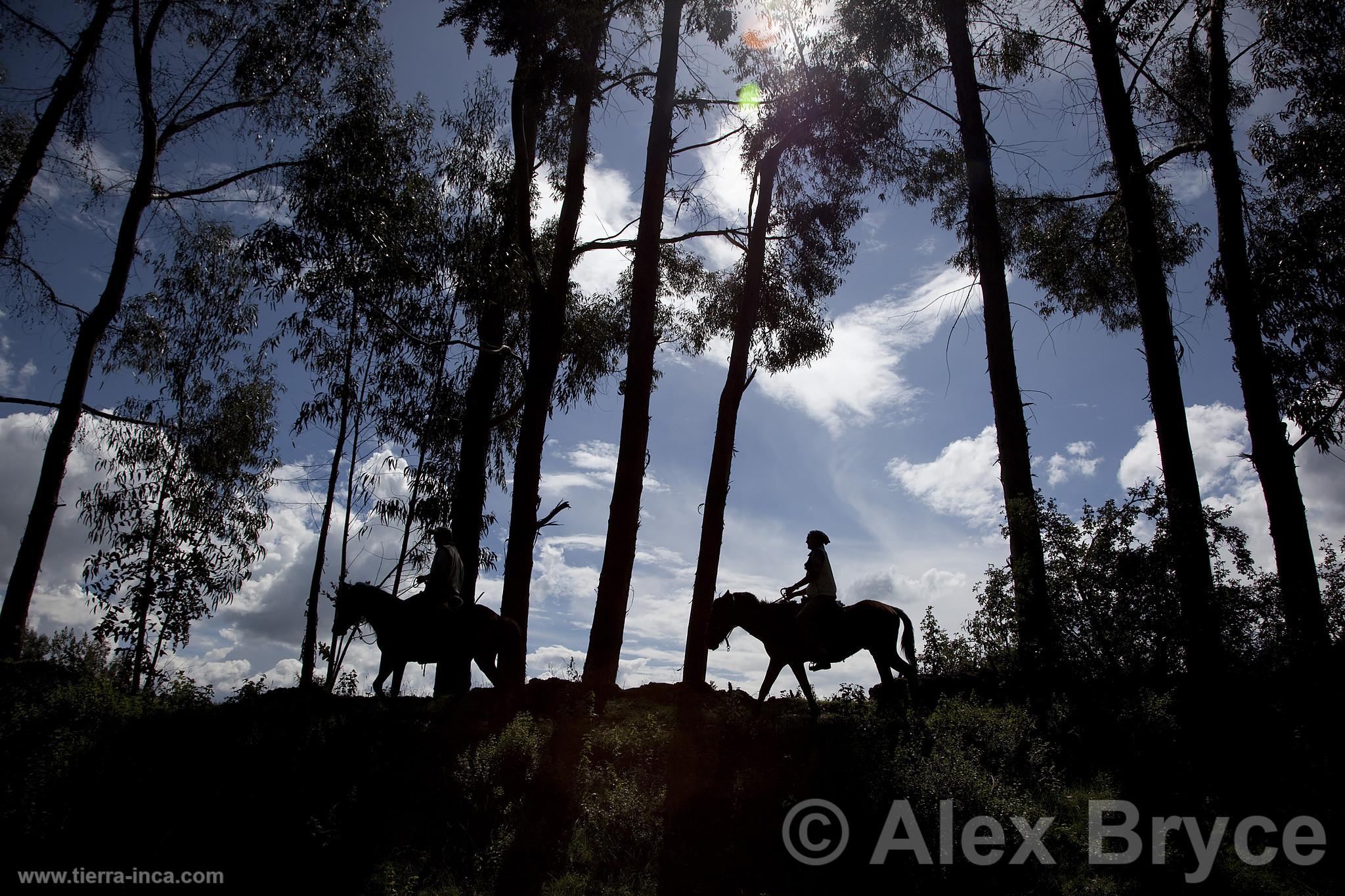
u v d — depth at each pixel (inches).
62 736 416.5
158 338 702.5
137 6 642.2
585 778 410.6
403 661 495.2
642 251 638.5
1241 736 408.2
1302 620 460.8
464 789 400.2
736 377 642.2
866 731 414.9
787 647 482.0
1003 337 583.2
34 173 627.2
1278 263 652.1
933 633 524.4
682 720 471.2
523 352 751.1
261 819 385.7
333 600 532.7
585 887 354.6
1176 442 552.1
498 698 482.0
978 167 620.7
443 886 357.4
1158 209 764.6
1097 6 644.1
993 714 416.5
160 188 655.8
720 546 597.6
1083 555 455.8
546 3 631.8
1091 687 437.1
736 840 370.9
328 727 437.4
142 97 641.0
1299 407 640.4
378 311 625.0
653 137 658.2
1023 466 550.9
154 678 565.6
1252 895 323.9
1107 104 634.2
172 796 395.2
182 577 644.7
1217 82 660.1
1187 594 433.1
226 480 714.8
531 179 721.0
